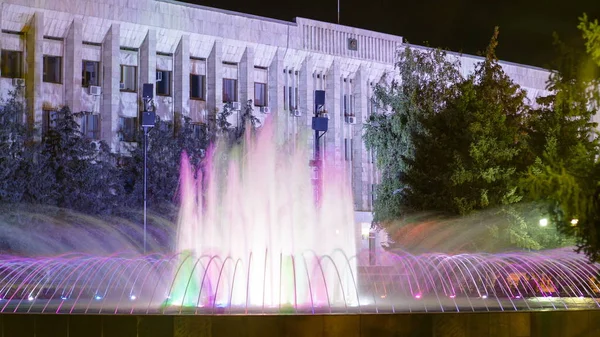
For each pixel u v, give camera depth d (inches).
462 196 1749.5
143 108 2397.9
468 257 1707.7
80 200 2052.2
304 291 1181.7
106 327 764.0
